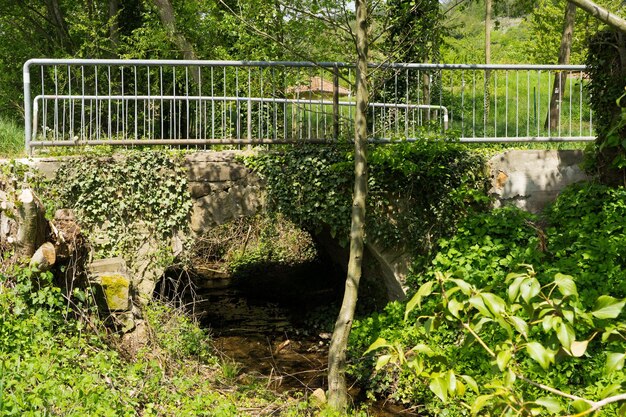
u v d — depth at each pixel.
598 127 9.94
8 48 21.17
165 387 6.76
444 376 2.73
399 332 9.06
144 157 9.55
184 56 16.80
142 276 9.56
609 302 2.39
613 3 19.33
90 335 6.91
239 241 16.88
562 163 10.31
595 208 9.52
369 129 11.60
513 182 10.23
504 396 2.71
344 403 7.68
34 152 9.52
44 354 6.08
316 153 9.80
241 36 13.95
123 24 20.27
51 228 6.85
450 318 2.74
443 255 9.62
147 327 7.95
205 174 9.71
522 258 8.94
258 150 9.87
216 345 10.90
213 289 14.91
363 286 12.09
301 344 11.13
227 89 16.20
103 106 17.50
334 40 11.37
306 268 15.86
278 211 9.90
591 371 7.37
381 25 9.25
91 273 8.05
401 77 11.29
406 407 8.51
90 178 9.35
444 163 9.99
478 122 14.19
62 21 20.98
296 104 10.06
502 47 28.64
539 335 7.49
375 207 9.94
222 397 7.23
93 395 5.43
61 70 18.88
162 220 9.61
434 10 10.38
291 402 7.46
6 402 4.83
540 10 21.92
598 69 9.87
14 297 6.38
